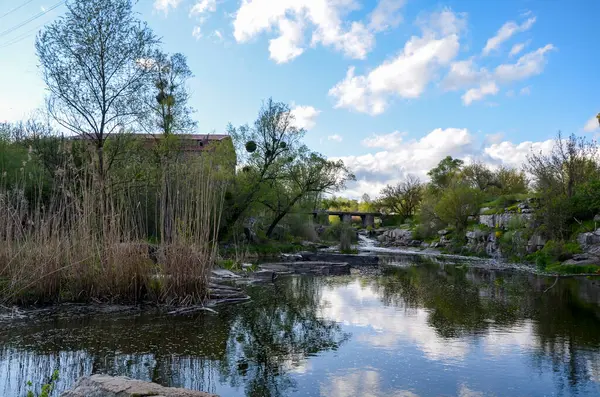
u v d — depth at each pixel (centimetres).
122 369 656
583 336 885
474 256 3375
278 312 1116
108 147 2130
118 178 1625
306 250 3797
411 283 1748
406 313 1126
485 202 4334
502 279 1883
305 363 708
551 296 1397
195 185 1235
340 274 2111
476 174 5678
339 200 9738
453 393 589
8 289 1008
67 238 1065
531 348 802
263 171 3228
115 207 1291
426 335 895
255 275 1877
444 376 653
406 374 661
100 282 1077
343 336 884
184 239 1136
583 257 2183
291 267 2375
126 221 1132
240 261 2177
